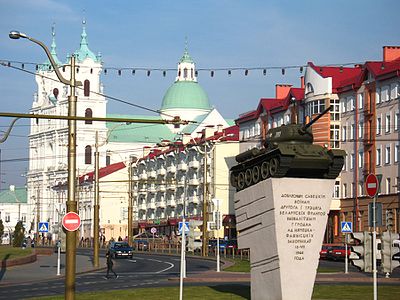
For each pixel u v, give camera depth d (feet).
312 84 366.63
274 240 106.52
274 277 107.04
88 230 597.93
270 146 108.58
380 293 128.26
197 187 484.33
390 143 322.34
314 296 123.65
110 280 178.60
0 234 463.01
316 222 107.14
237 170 118.52
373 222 87.20
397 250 93.45
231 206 455.63
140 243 417.69
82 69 651.66
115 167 592.60
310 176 107.65
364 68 340.80
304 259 106.63
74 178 109.40
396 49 347.36
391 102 322.34
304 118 366.02
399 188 312.29
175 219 508.12
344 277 176.24
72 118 108.06
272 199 106.32
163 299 121.70
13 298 127.44
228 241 346.54
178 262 272.31
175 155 517.14
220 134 469.98
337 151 106.01
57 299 122.72
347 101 356.18
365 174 338.54
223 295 127.24
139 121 112.37
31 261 264.11
